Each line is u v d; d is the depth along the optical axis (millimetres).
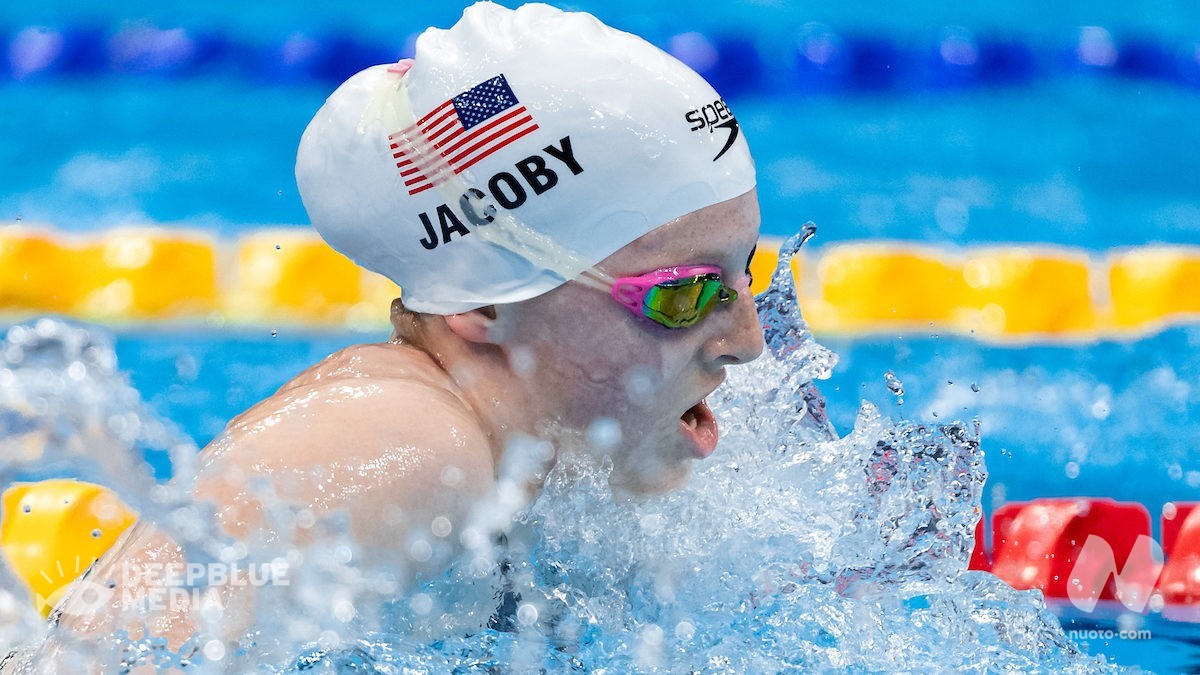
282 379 12547
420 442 4691
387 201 5336
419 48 5410
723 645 5426
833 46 20391
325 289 14680
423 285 5395
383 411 4750
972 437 6488
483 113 5195
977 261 15031
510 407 5277
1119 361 13320
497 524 4848
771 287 6766
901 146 18047
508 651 4898
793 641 5535
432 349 5445
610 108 5164
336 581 4387
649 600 5707
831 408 12117
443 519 4695
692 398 5430
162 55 20156
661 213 5152
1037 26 21312
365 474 4527
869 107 19391
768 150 17922
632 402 5277
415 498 4598
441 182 5223
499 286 5188
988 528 9398
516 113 5168
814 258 15133
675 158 5184
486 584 5172
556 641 5270
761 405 6508
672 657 5277
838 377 12953
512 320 5227
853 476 6371
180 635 4164
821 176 17078
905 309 14562
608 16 21422
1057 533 8930
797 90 19797
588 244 5133
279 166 16984
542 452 5305
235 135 17953
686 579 5777
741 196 5348
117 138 17750
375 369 5191
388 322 14203
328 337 13734
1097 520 9078
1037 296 14602
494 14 5465
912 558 6211
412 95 5348
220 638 4172
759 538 6035
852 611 5766
